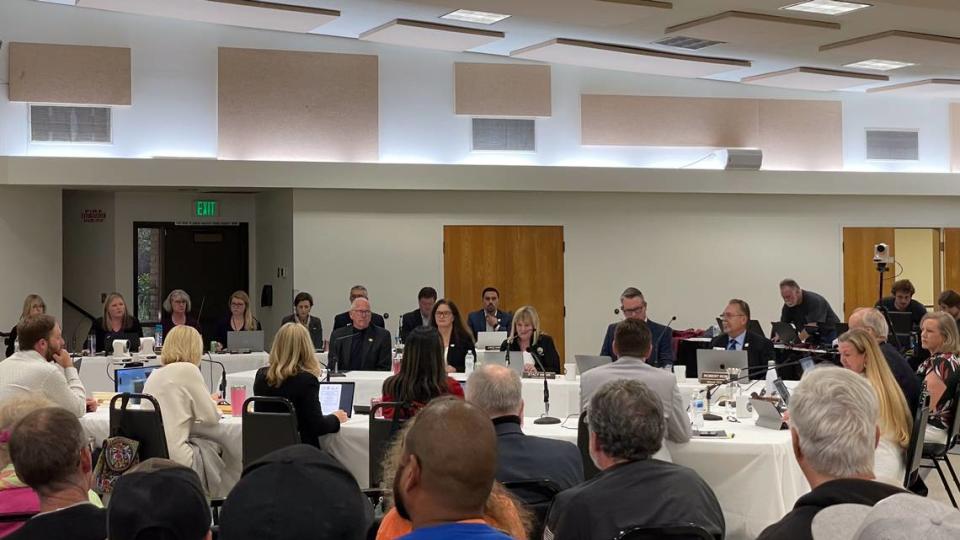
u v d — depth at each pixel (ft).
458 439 5.58
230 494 6.19
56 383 17.54
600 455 9.63
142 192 38.27
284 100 35.47
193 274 39.27
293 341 18.22
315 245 35.86
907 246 47.42
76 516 7.73
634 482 9.21
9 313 34.01
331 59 35.94
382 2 29.14
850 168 41.11
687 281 39.45
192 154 34.83
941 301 29.40
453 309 26.84
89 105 34.01
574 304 38.45
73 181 33.04
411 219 36.91
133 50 34.40
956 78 37.86
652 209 39.19
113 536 6.61
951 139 42.09
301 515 6.05
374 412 16.97
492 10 27.81
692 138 39.37
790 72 36.27
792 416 7.30
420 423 5.73
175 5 29.66
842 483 6.77
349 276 36.19
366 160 36.29
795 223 40.40
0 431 9.66
